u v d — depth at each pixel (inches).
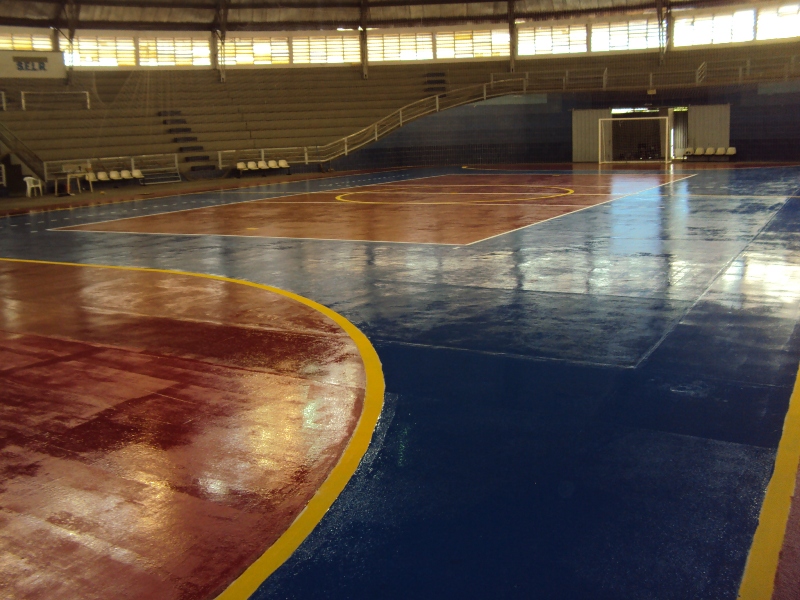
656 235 449.7
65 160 1025.5
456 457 160.4
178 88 1295.5
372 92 1389.0
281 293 326.0
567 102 1350.9
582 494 142.8
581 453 159.9
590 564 120.6
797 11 1283.2
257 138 1256.2
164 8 1278.3
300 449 167.3
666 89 1306.6
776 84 1238.9
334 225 559.8
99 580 121.3
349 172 1262.3
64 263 425.1
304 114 1320.1
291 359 230.8
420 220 569.9
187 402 197.0
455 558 123.7
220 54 1344.7
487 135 1378.0
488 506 139.9
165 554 128.1
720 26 1333.7
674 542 125.9
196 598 115.8
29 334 268.8
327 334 257.9
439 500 142.7
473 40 1425.9
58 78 1091.3
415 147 1369.3
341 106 1357.0
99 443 173.0
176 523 137.9
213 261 415.5
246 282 353.1
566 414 180.9
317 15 1360.7
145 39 1321.4
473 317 273.4
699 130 1301.7
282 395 200.2
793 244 398.6
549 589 114.7
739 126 1277.1
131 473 157.9
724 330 244.1
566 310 277.7
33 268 410.9
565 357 223.3
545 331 251.4
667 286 310.7
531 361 220.8
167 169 1112.2
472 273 354.3
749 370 205.8
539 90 1355.8
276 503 144.0
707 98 1289.4
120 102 1229.1
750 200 632.4
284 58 1401.3
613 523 132.4
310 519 137.6
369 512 139.3
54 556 128.6
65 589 119.3
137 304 312.5
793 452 156.3
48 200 865.5
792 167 1062.4
